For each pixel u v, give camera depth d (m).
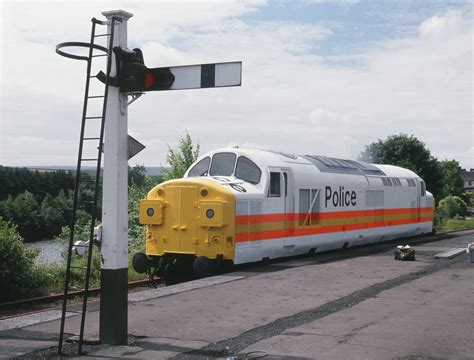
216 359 7.25
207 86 7.86
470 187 169.25
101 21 7.77
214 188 14.76
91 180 9.29
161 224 15.16
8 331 8.73
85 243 8.05
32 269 14.38
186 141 25.98
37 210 63.94
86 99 7.72
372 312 9.86
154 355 7.43
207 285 12.81
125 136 8.02
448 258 18.09
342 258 18.33
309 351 7.49
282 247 16.94
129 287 15.32
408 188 26.81
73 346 7.86
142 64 8.00
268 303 10.74
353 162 23.64
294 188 17.58
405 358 7.18
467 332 8.44
